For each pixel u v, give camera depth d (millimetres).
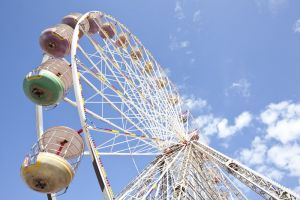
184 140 29750
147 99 28094
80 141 19984
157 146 27609
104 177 17812
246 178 25984
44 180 17281
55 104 22266
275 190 24547
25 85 21500
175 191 23359
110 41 28062
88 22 28781
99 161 18391
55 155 17688
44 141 19078
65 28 25906
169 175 26094
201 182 26500
